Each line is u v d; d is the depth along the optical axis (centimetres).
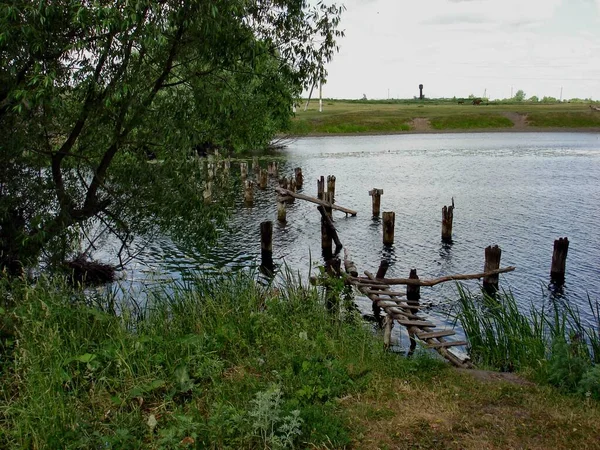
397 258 1859
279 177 3834
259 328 809
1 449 516
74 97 1055
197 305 927
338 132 8050
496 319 1045
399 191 3222
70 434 521
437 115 8894
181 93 1139
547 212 2519
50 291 847
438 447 531
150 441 536
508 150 5431
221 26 1038
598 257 1786
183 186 1120
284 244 2064
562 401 623
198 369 673
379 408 604
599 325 1058
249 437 527
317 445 526
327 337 808
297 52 1298
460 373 717
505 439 543
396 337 1126
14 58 909
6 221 1057
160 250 1891
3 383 629
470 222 2356
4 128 1011
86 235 1289
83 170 1191
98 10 837
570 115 8488
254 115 1302
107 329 772
